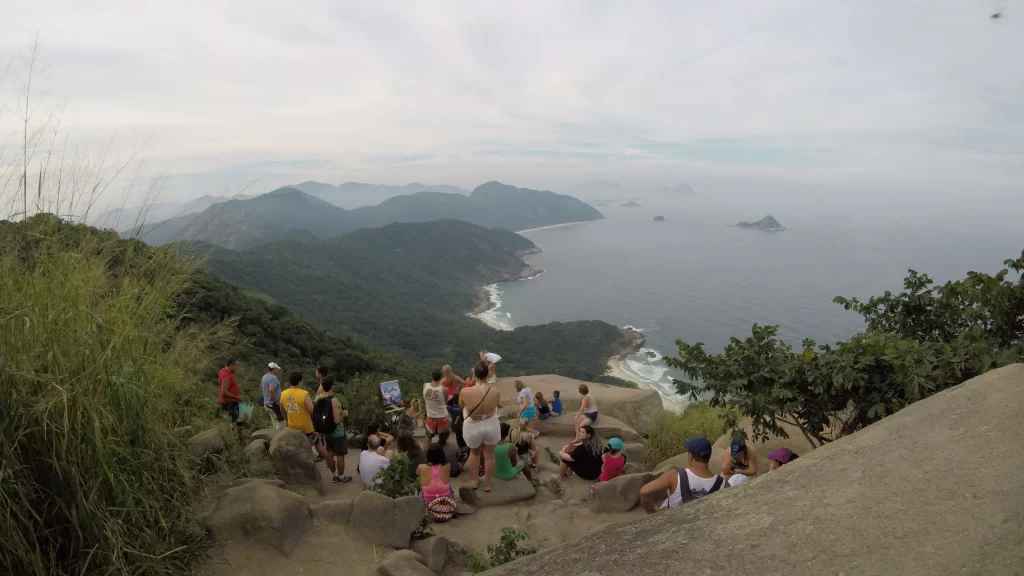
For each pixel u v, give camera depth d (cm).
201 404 455
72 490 241
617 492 537
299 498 372
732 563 136
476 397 553
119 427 262
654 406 1158
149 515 268
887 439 184
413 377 3422
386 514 386
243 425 598
